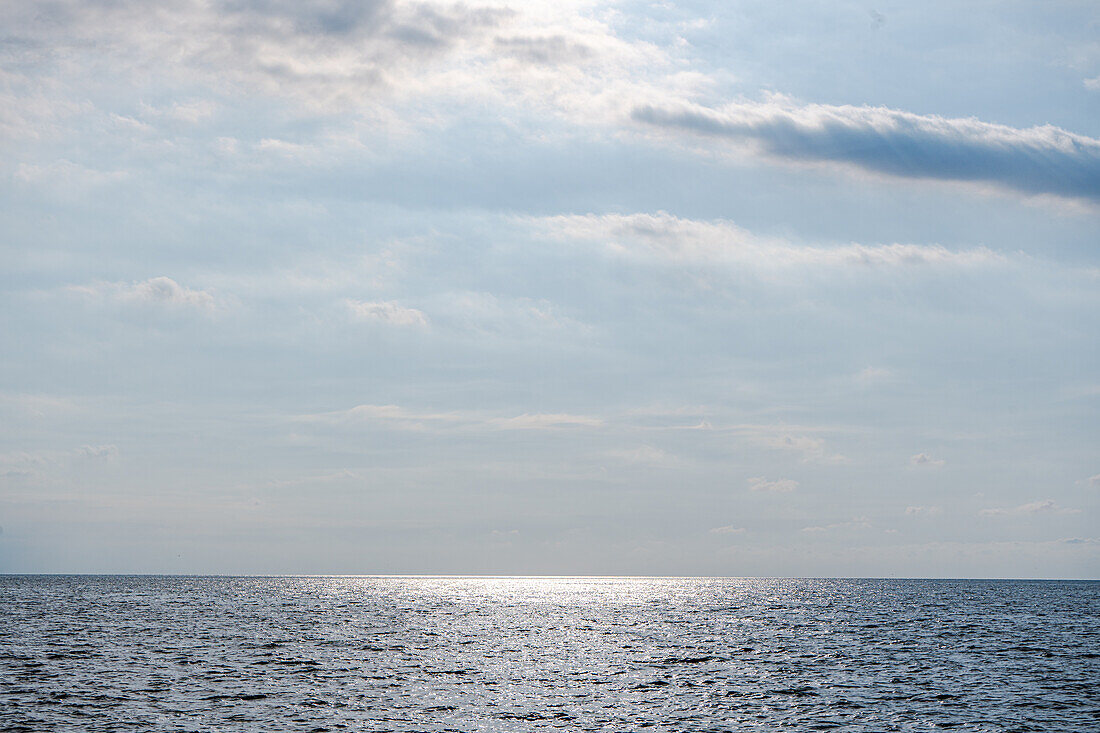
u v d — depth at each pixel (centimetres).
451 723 5256
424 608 16825
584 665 7744
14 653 8112
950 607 17925
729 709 5741
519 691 6316
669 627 12162
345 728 5081
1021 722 5450
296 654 8306
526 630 11500
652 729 5172
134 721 5181
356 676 6925
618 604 19362
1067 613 15912
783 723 5353
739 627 12200
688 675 7156
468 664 7738
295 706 5662
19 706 5556
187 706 5616
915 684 6750
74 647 8669
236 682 6538
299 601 18938
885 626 12388
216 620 12531
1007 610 16788
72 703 5675
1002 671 7488
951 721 5459
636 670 7431
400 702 5853
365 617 13725
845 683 6775
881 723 5384
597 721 5356
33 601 17225
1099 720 5516
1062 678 7131
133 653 8225
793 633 11169
